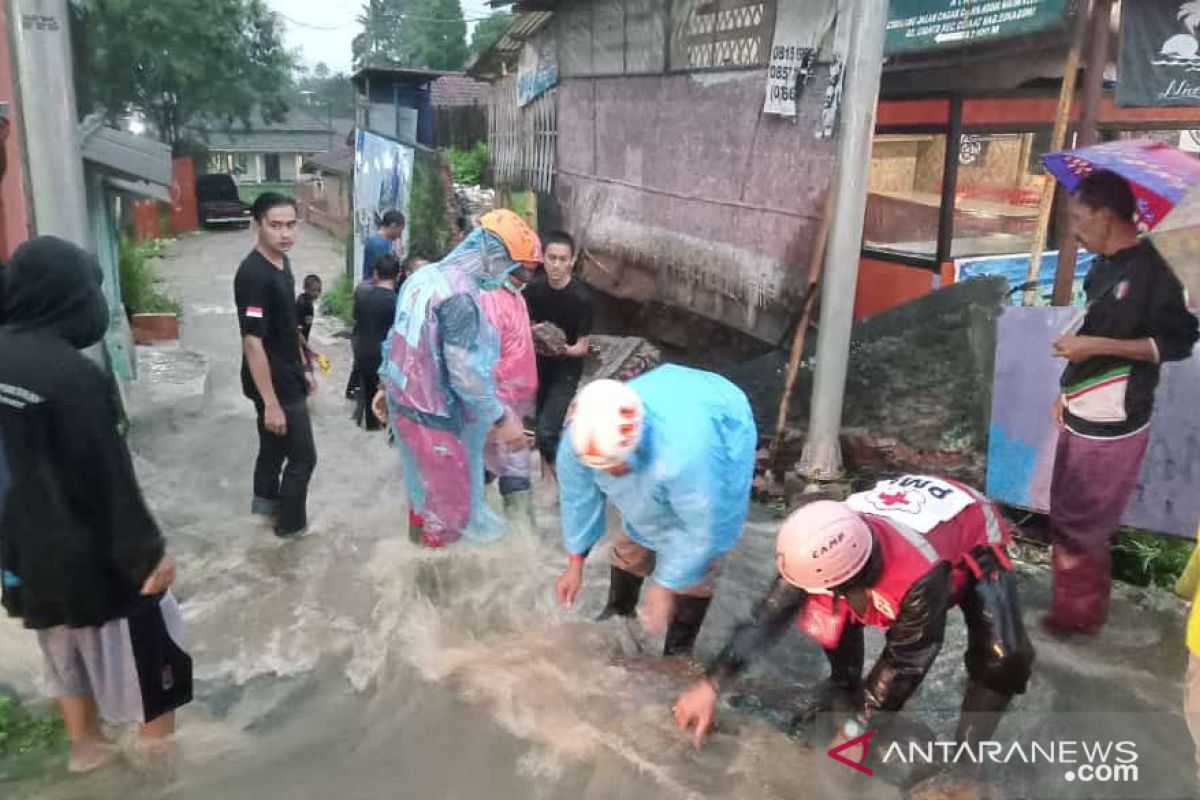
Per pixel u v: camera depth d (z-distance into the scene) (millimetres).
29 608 3000
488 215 4770
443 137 25344
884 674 3080
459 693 3830
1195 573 3264
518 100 11680
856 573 2846
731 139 7605
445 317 4203
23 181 4898
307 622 4391
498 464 5121
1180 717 3639
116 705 3170
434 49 52500
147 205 27047
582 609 4527
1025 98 8094
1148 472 4688
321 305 15156
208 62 30500
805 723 3625
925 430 5637
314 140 53656
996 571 3189
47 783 3236
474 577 4691
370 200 13688
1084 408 4074
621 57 9148
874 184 8500
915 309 5625
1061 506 4203
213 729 3572
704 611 4039
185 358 10117
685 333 8547
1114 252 4000
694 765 3381
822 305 5766
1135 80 6848
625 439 3049
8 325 2887
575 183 10367
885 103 8289
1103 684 3863
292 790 3246
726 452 3381
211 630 4324
